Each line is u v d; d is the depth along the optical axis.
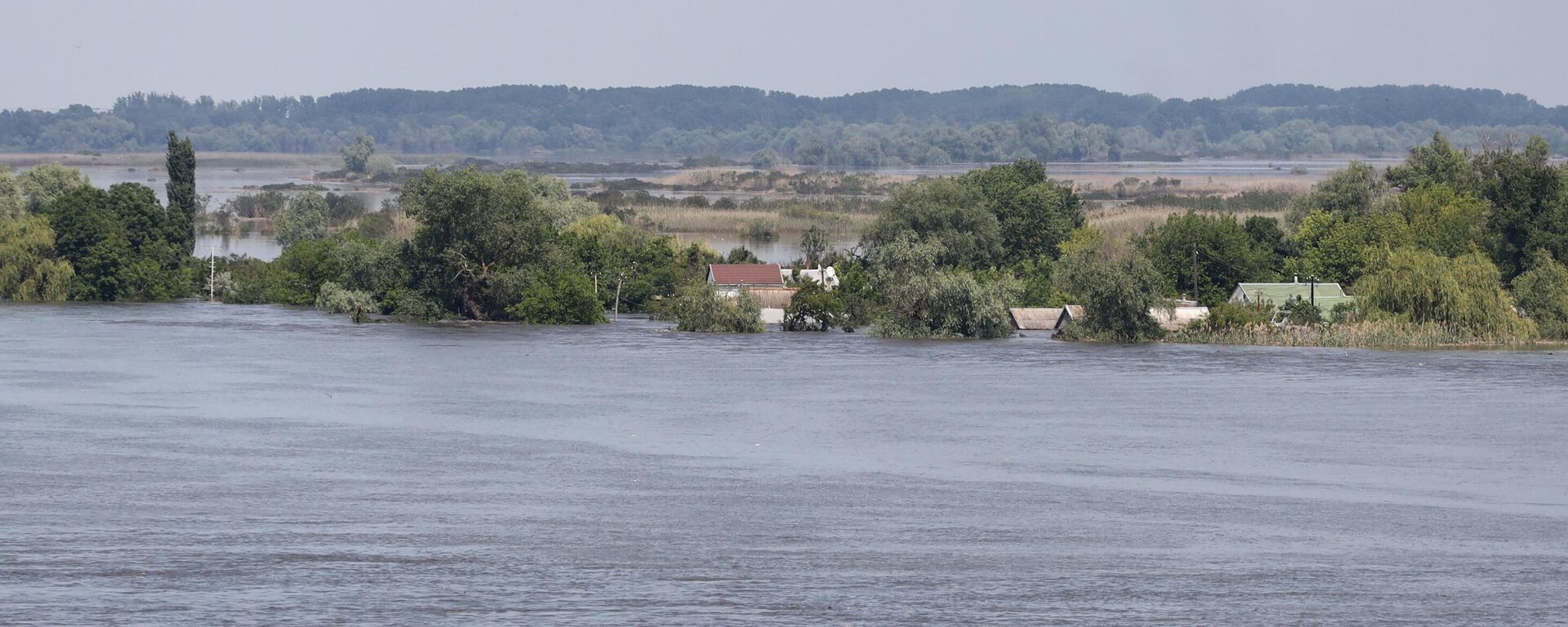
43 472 129.62
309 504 118.19
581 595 94.00
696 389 189.25
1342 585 97.44
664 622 88.88
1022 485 128.00
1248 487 128.00
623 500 120.69
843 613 90.94
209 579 96.50
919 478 130.88
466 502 119.44
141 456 138.12
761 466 135.88
